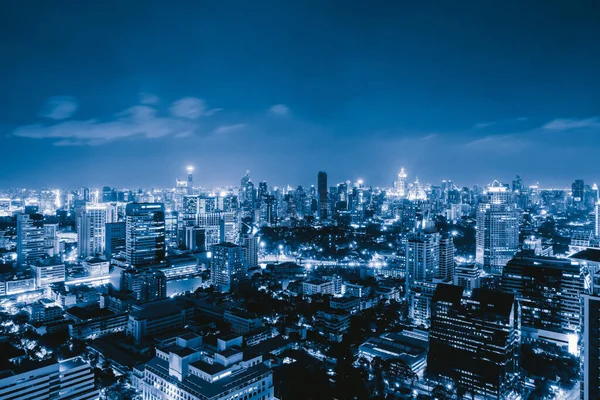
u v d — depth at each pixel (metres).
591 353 183.88
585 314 185.88
